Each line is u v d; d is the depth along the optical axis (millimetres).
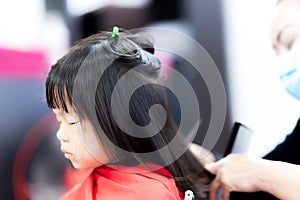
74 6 1144
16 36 1003
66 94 450
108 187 466
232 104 858
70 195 521
